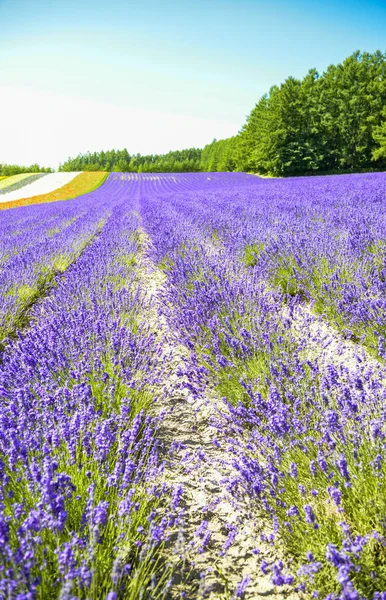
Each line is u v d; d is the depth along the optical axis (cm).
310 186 1592
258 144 4719
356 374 225
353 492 159
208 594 148
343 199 904
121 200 2378
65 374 269
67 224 1217
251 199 1273
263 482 178
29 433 178
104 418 224
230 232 714
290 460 190
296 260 467
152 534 143
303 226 621
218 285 407
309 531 154
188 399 289
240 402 251
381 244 473
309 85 4769
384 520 145
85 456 179
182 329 364
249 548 167
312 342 316
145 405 260
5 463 174
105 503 140
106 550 141
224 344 314
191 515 187
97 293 459
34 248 765
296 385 236
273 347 289
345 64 4422
